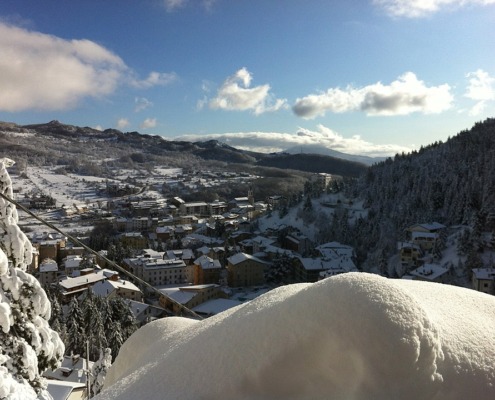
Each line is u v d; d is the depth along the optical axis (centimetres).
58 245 9538
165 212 15125
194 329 361
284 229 10294
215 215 14625
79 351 3906
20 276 828
